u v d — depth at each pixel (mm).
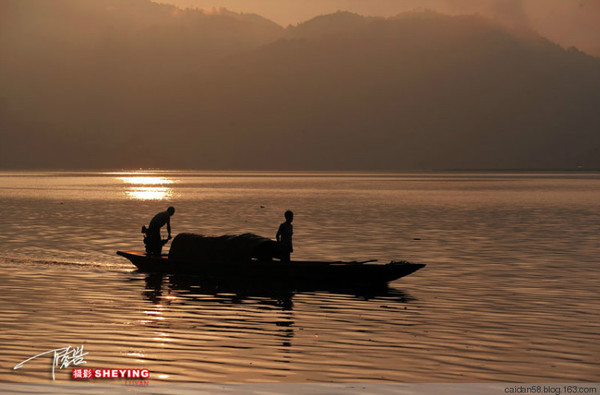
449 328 21500
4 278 30766
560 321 22516
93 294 27000
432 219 68562
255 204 96000
